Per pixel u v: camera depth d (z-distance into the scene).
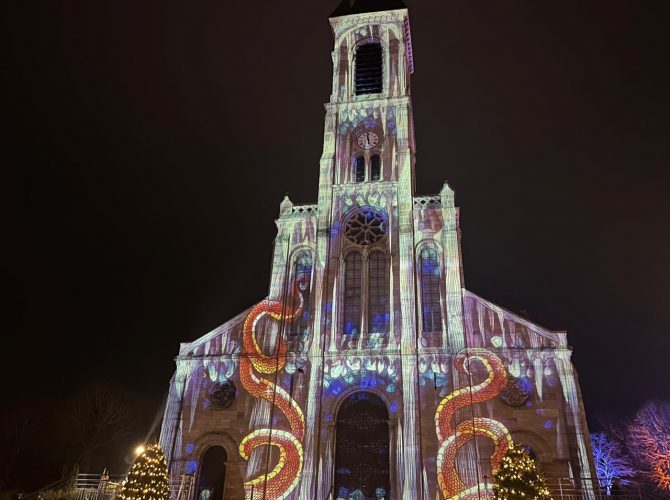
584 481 31.17
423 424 34.25
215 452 35.91
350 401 36.50
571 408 33.25
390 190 42.31
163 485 29.59
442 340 36.66
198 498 34.53
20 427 54.34
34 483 52.31
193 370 38.25
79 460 54.19
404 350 36.31
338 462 34.66
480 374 35.09
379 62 49.31
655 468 58.44
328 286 39.44
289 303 39.84
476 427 33.66
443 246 39.75
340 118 46.59
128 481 29.19
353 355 37.00
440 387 35.16
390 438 34.12
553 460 32.03
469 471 32.50
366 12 51.03
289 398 36.44
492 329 36.41
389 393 35.50
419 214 41.22
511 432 33.22
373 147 45.16
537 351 35.16
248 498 33.66
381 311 38.72
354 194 42.72
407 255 39.44
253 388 37.06
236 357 38.22
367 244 41.06
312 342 37.62
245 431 35.78
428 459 33.28
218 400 37.09
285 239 42.28
